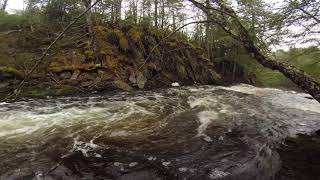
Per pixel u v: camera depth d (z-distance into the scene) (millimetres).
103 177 5023
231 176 5215
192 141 6961
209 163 5691
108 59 16562
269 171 5457
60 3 19766
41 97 12008
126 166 5453
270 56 6254
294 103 13461
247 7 6309
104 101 11602
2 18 20125
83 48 16500
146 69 17516
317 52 7289
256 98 14836
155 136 7242
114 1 21312
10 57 14688
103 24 19453
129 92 14820
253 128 8320
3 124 7633
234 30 5973
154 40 18578
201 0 5750
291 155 6250
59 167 5285
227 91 17375
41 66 14305
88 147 6285
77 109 9797
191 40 26688
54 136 6875
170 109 10523
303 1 6344
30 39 16984
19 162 5414
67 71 14664
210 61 25984
